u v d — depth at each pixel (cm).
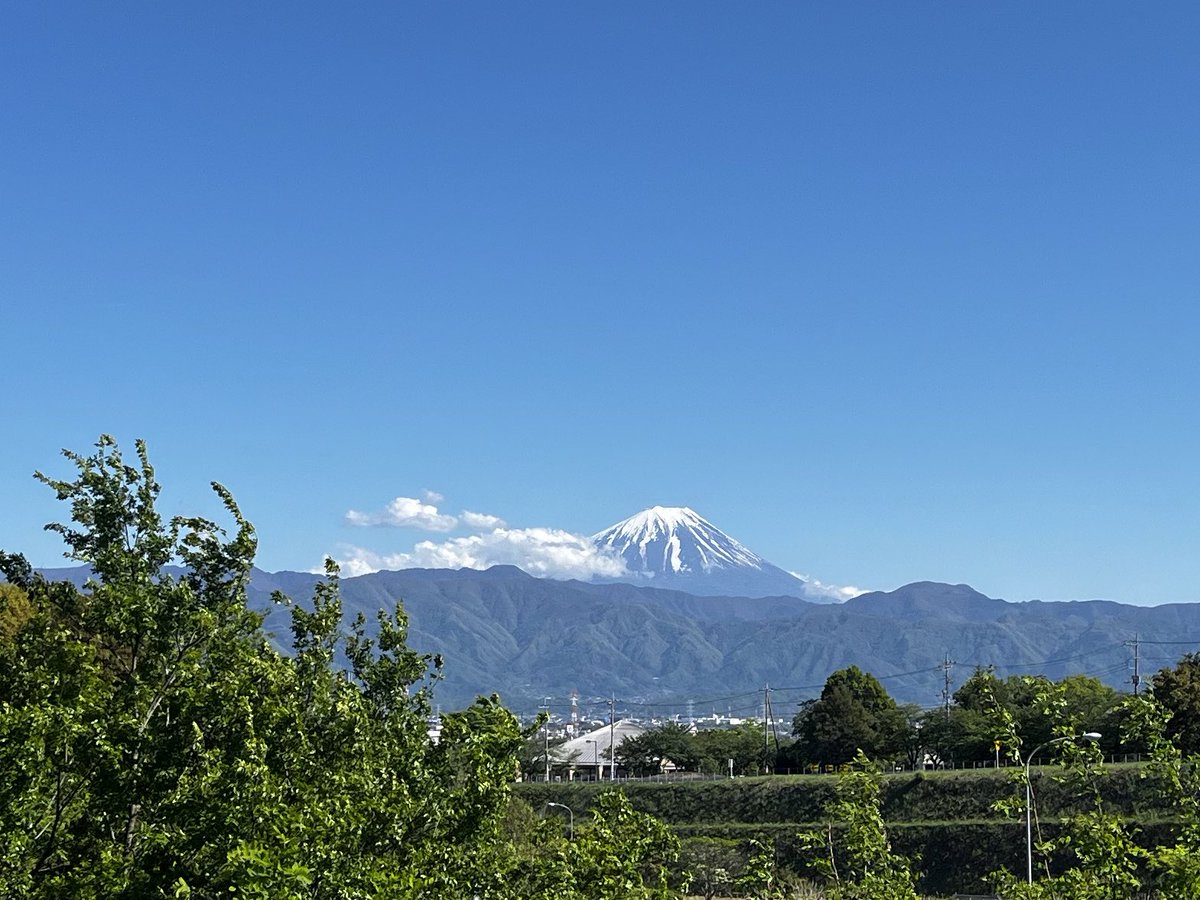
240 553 1897
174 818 1452
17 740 1452
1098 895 1786
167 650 1711
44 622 1823
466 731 1964
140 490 1903
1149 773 1844
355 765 1727
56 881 1473
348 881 1457
